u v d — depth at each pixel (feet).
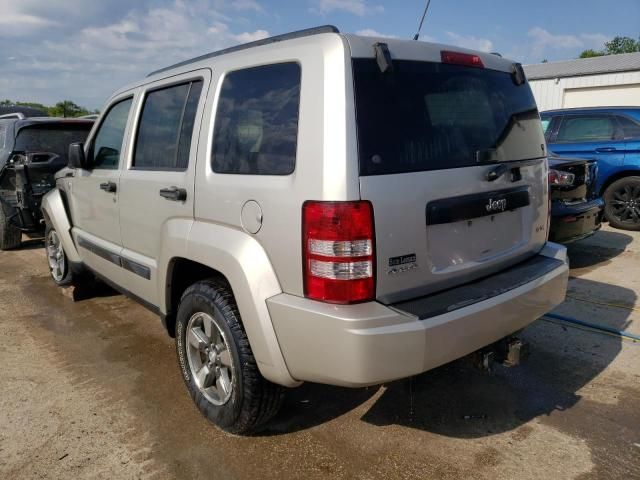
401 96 7.55
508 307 8.02
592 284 16.61
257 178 7.80
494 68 9.42
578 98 65.26
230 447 8.86
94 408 10.11
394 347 6.81
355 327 6.73
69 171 14.71
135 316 15.01
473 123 8.58
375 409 9.96
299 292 7.29
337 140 6.86
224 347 8.92
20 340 13.39
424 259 7.57
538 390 10.50
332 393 10.54
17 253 23.02
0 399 10.43
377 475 8.13
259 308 7.62
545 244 10.35
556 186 16.88
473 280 8.50
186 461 8.51
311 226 6.98
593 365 11.43
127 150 11.55
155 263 10.57
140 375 11.44
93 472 8.27
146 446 8.91
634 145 23.21
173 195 9.36
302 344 7.22
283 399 8.68
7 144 22.57
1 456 8.66
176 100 10.22
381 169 7.06
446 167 7.82
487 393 10.44
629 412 9.67
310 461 8.48
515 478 8.01
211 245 8.45
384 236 7.03
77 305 16.02
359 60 7.17
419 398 10.32
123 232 11.83
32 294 17.16
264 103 7.99
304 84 7.33
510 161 9.09
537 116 10.23
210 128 8.96
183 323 9.66
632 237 22.68
